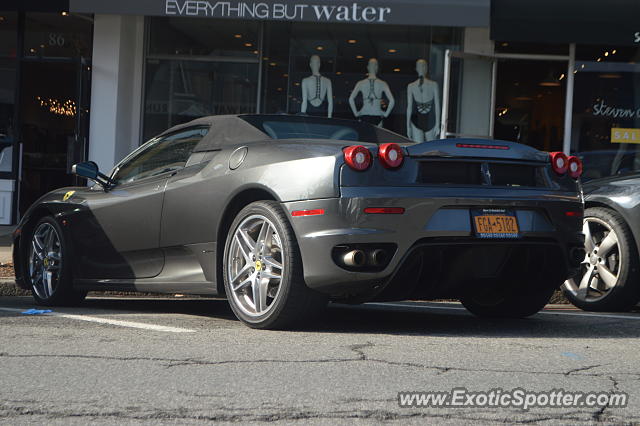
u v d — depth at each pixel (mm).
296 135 4914
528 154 4461
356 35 11836
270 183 4363
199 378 3164
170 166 5238
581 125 11734
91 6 10305
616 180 5996
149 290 5195
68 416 2641
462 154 4262
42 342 3953
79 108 11375
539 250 4430
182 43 11945
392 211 4090
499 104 11758
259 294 4414
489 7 10188
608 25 10344
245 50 11906
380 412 2707
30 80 12039
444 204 4156
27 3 10492
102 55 11500
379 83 11828
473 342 4098
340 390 2988
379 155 4160
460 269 4324
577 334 4484
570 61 11703
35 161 12094
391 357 3619
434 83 11797
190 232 4883
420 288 4359
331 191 4109
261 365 3412
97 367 3357
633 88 11680
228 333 4285
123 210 5387
